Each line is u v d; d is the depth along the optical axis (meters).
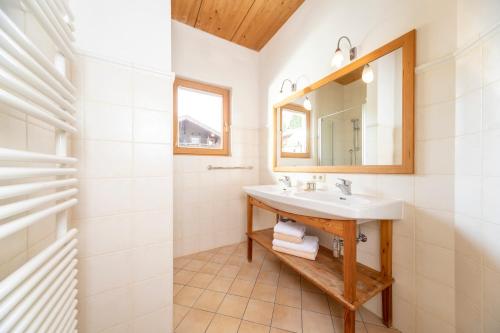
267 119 2.29
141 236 0.97
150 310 1.00
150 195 1.00
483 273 0.75
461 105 0.84
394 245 1.10
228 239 2.26
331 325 1.14
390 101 1.13
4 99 0.35
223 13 1.84
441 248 0.91
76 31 0.84
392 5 1.11
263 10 1.82
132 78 0.96
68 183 0.65
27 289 0.42
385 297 1.11
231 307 1.28
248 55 2.37
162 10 1.03
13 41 0.42
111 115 0.91
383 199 1.11
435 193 0.93
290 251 1.45
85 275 0.85
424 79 0.98
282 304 1.31
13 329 0.40
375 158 1.22
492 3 0.72
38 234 0.65
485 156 0.75
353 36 1.33
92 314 0.87
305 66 1.75
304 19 1.74
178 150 1.98
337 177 1.47
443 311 0.90
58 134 0.67
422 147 0.99
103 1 0.90
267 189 1.72
